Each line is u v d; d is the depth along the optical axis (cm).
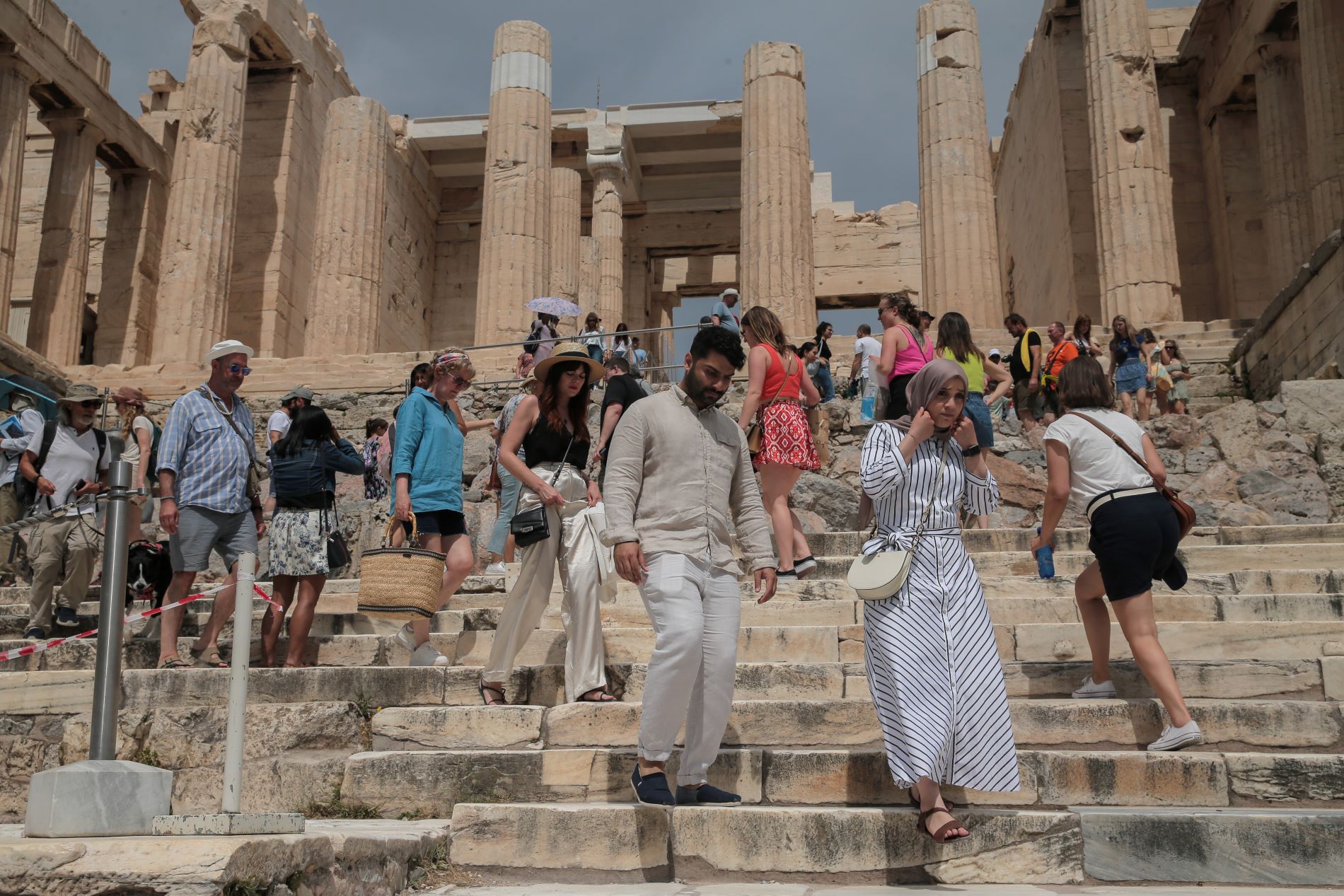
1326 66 1972
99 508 826
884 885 429
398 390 1966
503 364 2212
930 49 2314
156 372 2183
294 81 2767
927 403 455
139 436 866
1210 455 1231
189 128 2409
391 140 2731
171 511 689
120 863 322
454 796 515
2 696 632
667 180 3406
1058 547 845
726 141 3222
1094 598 555
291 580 728
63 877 321
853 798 482
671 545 462
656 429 474
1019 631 621
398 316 3064
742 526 493
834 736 527
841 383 1842
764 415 746
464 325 3341
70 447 872
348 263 2506
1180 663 565
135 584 824
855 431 1451
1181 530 523
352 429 1902
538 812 454
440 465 689
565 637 679
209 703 620
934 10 2328
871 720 525
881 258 3431
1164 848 422
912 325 882
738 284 3594
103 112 2583
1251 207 2428
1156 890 408
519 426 593
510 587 862
